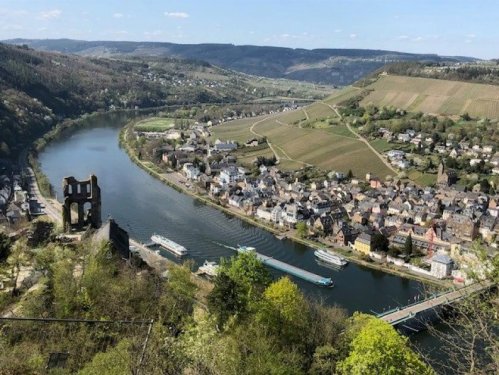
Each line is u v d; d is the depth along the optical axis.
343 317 123.25
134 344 51.53
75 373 52.88
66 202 140.12
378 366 86.19
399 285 176.50
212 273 165.38
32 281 94.75
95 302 80.50
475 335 40.78
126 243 122.12
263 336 85.94
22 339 57.88
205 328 65.38
